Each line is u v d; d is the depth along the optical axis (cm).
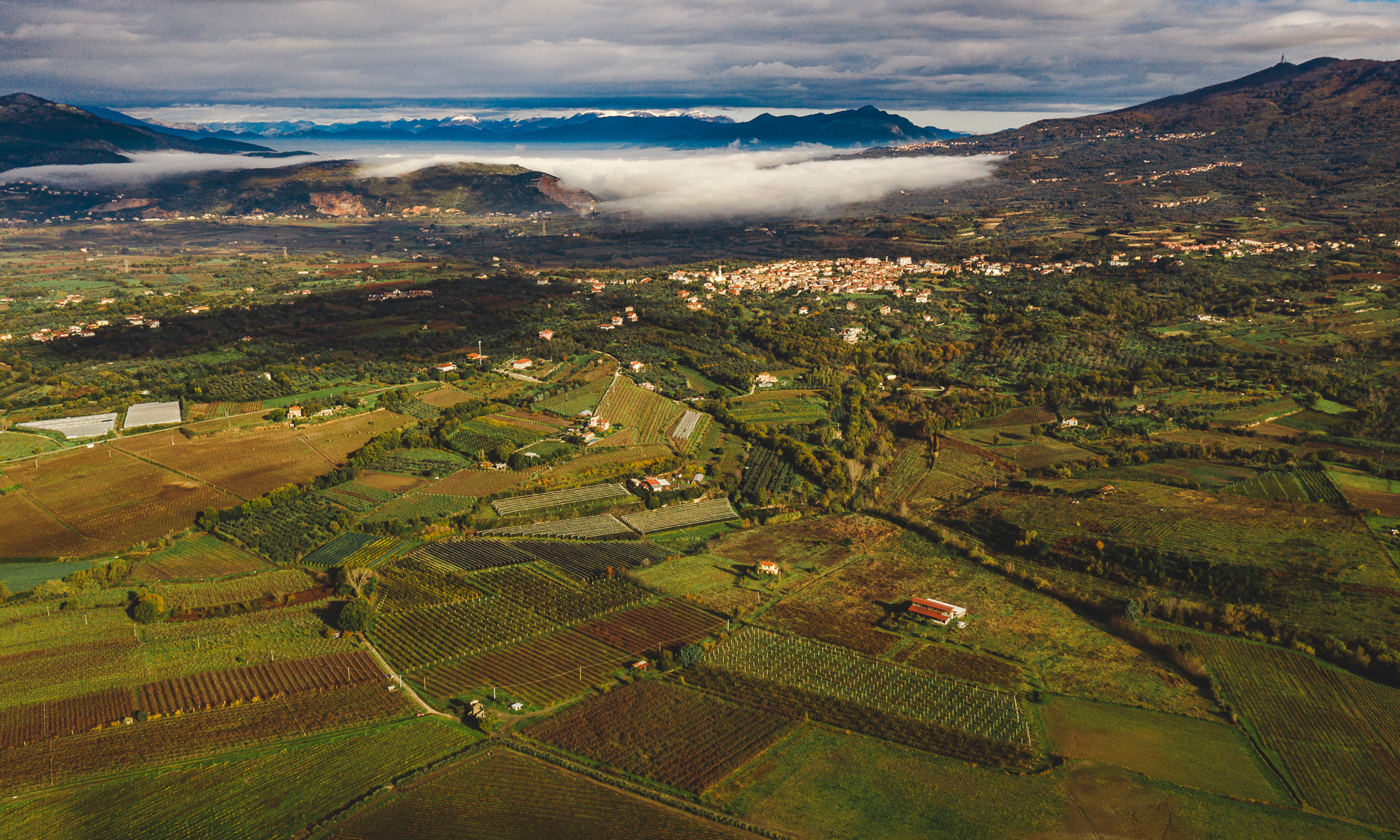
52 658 15025
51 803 11456
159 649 15400
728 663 15112
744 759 12412
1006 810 11288
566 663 15150
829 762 12350
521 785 11894
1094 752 12475
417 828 11069
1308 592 16712
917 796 11606
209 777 12019
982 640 15875
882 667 14912
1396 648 14762
